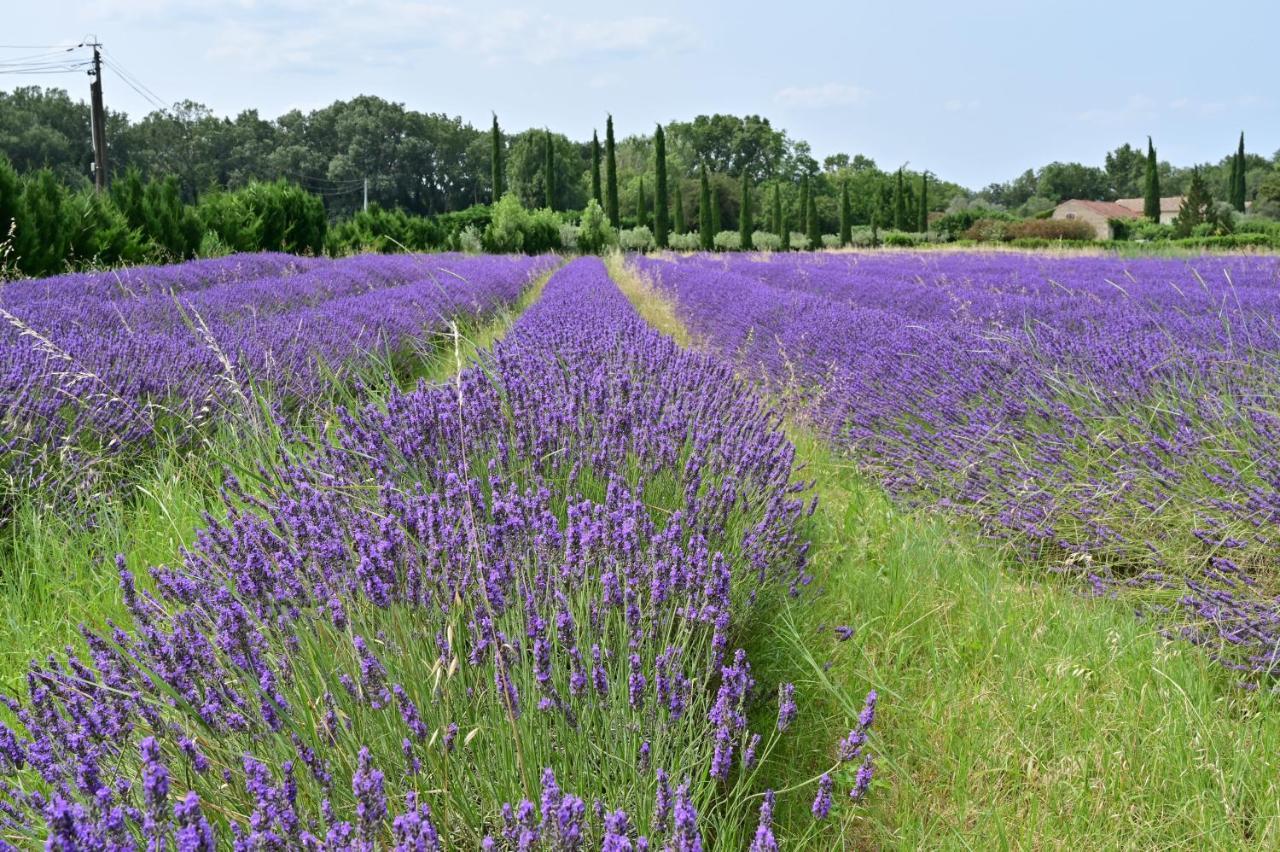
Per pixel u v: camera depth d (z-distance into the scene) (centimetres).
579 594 246
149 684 211
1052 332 595
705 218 5728
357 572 226
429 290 1248
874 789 250
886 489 488
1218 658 301
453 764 195
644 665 230
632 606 238
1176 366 482
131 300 892
